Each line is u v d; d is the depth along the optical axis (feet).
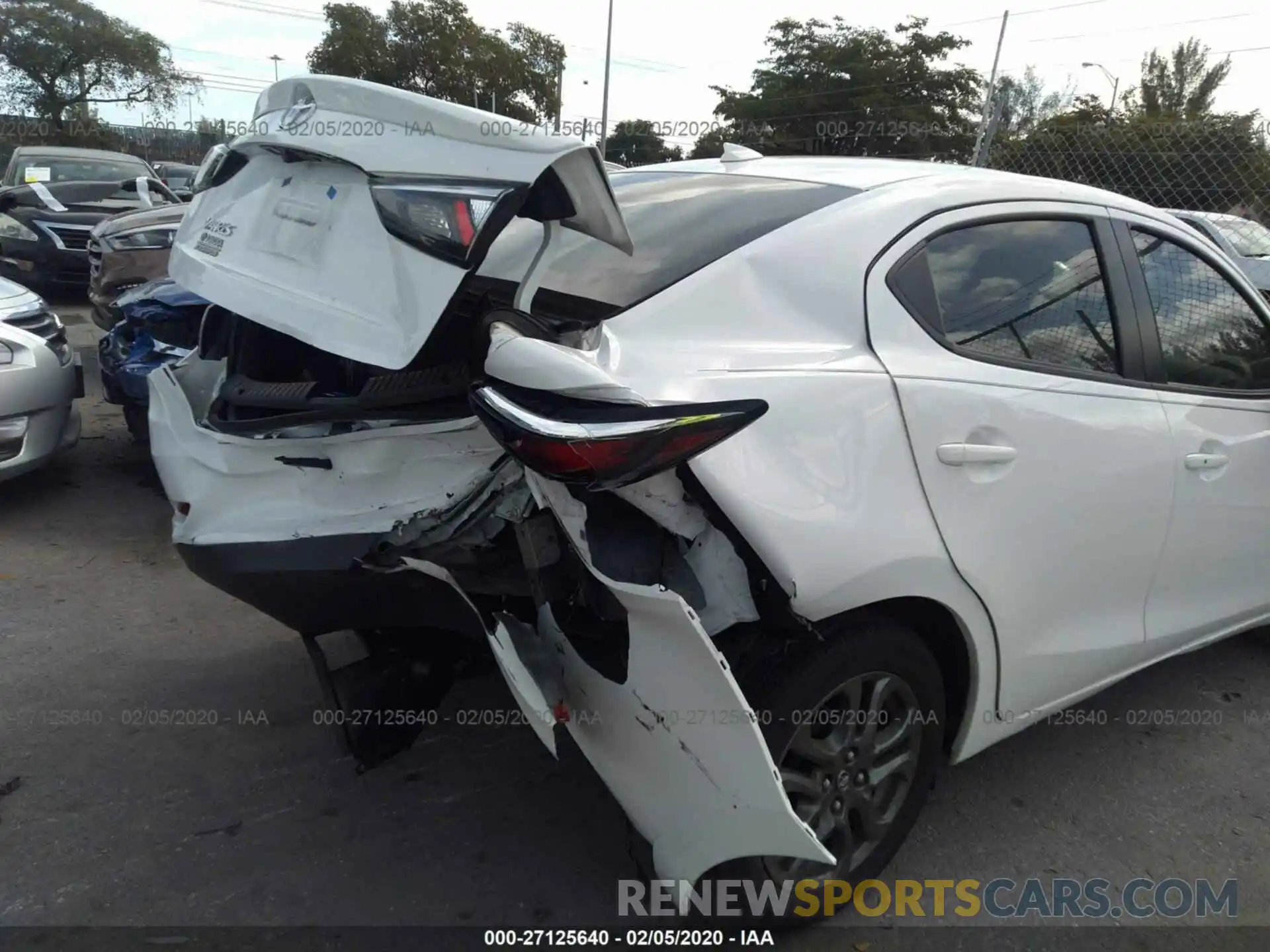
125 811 8.91
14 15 148.25
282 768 9.63
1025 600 8.11
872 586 6.77
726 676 5.87
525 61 134.21
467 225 5.98
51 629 12.24
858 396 6.94
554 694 6.69
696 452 5.77
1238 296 10.61
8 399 15.37
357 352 6.17
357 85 6.88
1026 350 8.26
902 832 8.20
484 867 8.44
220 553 7.50
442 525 6.84
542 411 5.71
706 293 7.14
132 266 24.20
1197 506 9.57
